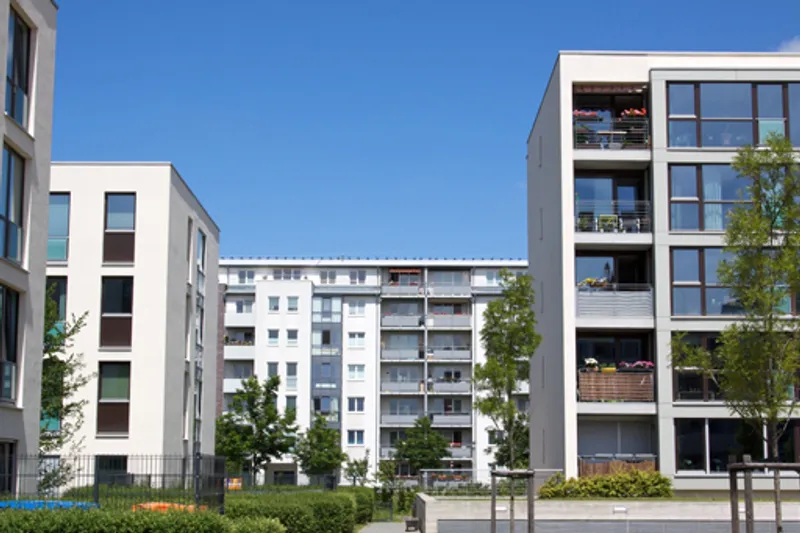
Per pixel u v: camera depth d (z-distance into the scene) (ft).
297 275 288.10
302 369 269.64
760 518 84.79
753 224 83.92
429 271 287.28
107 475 60.85
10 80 70.03
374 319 276.62
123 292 113.60
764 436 99.55
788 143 85.25
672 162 104.94
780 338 84.79
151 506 57.47
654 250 104.42
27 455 68.13
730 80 105.60
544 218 121.70
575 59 107.86
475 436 268.41
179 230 121.49
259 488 102.63
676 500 88.63
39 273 73.46
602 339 108.06
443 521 88.22
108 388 112.06
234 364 272.31
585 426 105.60
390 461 243.60
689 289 103.96
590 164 107.76
